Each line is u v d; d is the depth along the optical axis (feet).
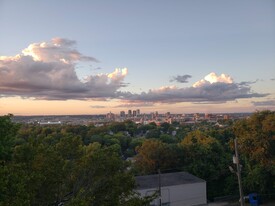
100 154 57.36
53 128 387.75
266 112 150.51
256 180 145.28
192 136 197.77
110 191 56.90
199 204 139.13
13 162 50.60
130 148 343.05
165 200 132.98
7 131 53.01
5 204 39.01
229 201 155.53
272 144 145.89
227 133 231.09
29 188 47.39
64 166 54.60
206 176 163.53
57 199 54.49
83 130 398.83
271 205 143.43
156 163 176.55
